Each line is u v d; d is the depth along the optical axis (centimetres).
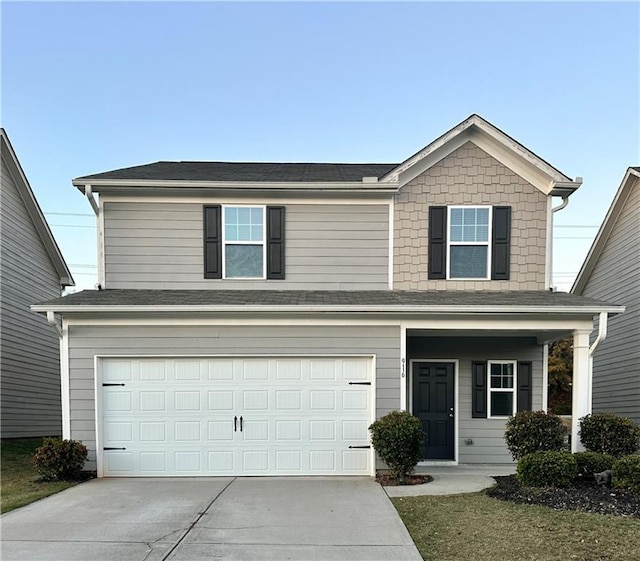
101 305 795
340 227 963
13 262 1189
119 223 947
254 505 621
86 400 814
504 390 998
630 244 1168
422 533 505
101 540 493
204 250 952
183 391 825
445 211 963
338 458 822
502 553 439
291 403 826
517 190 968
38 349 1312
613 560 414
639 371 1107
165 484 752
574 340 836
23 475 823
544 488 652
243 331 828
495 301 838
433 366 1004
